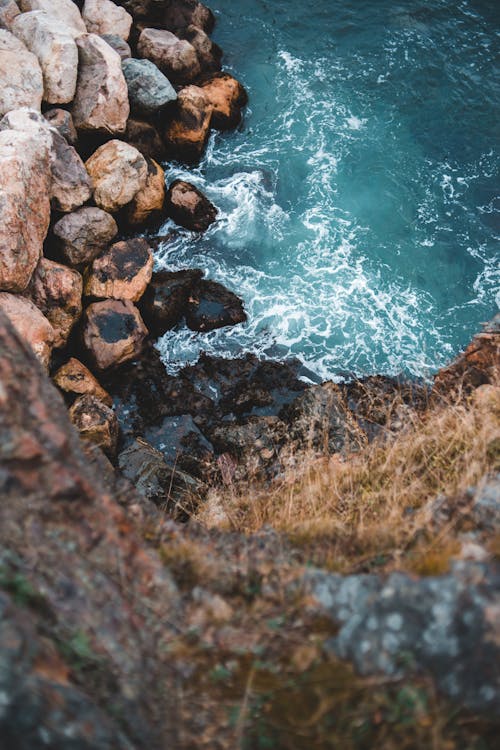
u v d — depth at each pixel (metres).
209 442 8.83
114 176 10.12
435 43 14.16
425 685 2.90
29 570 2.87
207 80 12.67
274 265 10.93
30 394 3.26
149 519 3.98
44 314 9.15
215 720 2.88
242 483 7.62
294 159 12.30
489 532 3.99
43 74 10.51
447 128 12.80
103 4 12.48
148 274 9.98
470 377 7.95
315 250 11.12
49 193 9.59
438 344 10.07
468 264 10.94
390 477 5.20
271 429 8.73
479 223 11.45
